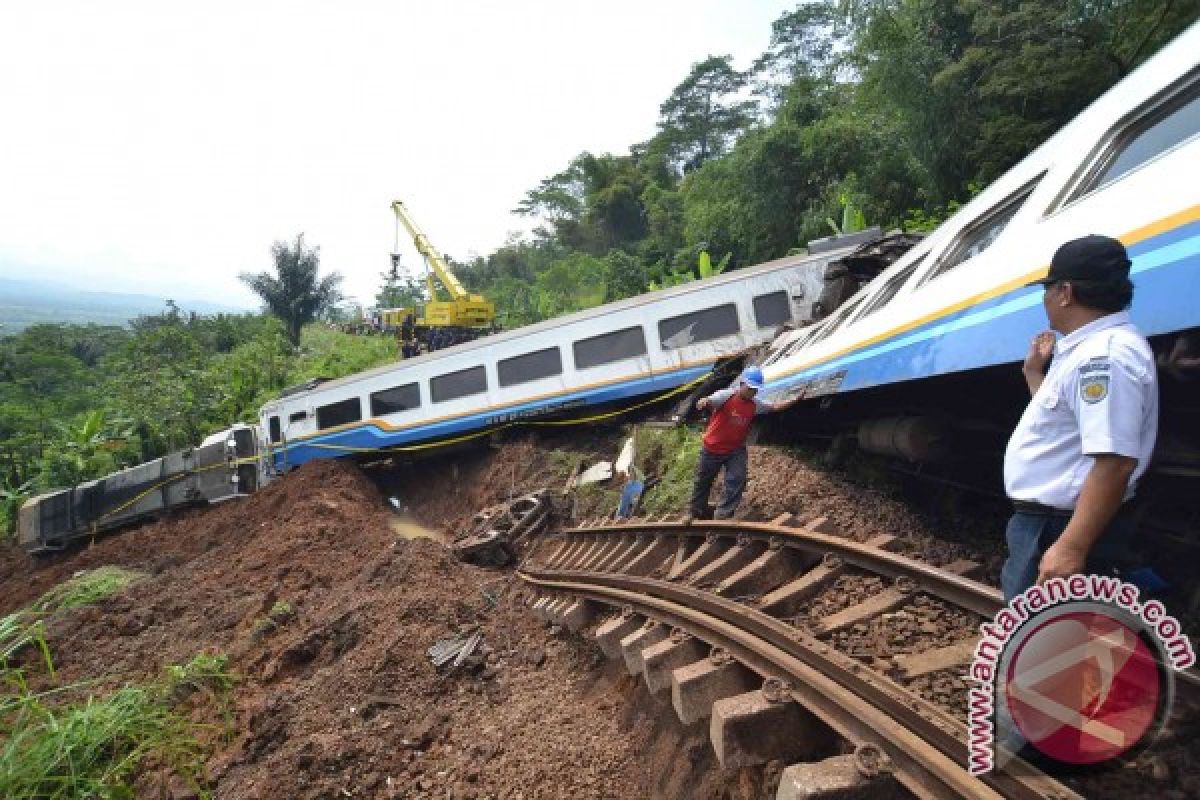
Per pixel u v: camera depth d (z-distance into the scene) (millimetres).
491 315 33031
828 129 23281
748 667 4383
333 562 12383
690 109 65312
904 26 20141
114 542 18969
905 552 5617
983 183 18422
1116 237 3402
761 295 14258
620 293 35938
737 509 8219
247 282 53156
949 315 4918
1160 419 4168
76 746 7109
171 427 28938
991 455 6434
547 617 7793
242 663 9359
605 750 5285
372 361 33688
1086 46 17328
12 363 50156
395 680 7395
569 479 13562
